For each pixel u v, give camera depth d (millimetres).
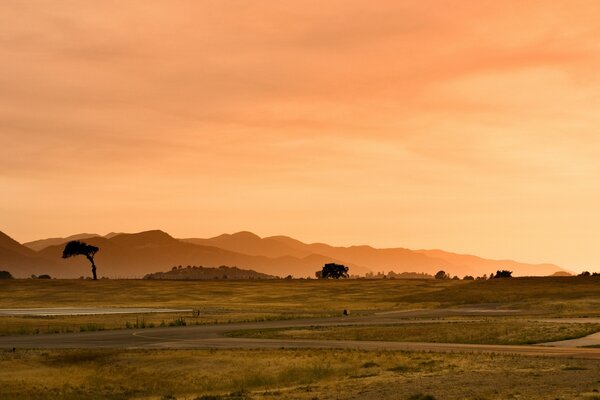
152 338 65750
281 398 33531
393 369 43094
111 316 101750
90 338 66250
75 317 98500
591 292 141375
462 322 78375
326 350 53188
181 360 49531
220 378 44344
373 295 174250
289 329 74625
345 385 37094
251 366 46938
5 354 53656
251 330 74000
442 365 43281
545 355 47250
